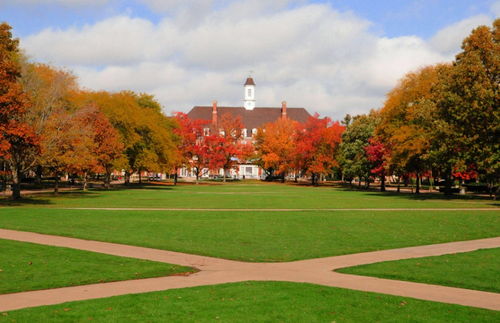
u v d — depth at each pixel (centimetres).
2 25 3678
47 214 3039
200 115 15650
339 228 2580
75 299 1134
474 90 4297
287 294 1162
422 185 9894
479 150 4281
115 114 6519
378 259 1711
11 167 4322
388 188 8625
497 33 4488
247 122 15638
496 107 4309
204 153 10288
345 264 1614
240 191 6950
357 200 4888
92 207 3672
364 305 1074
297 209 3703
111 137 5844
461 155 4541
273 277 1395
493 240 2211
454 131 4472
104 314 996
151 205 3981
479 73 4378
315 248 1958
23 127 3619
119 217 2964
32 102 4212
